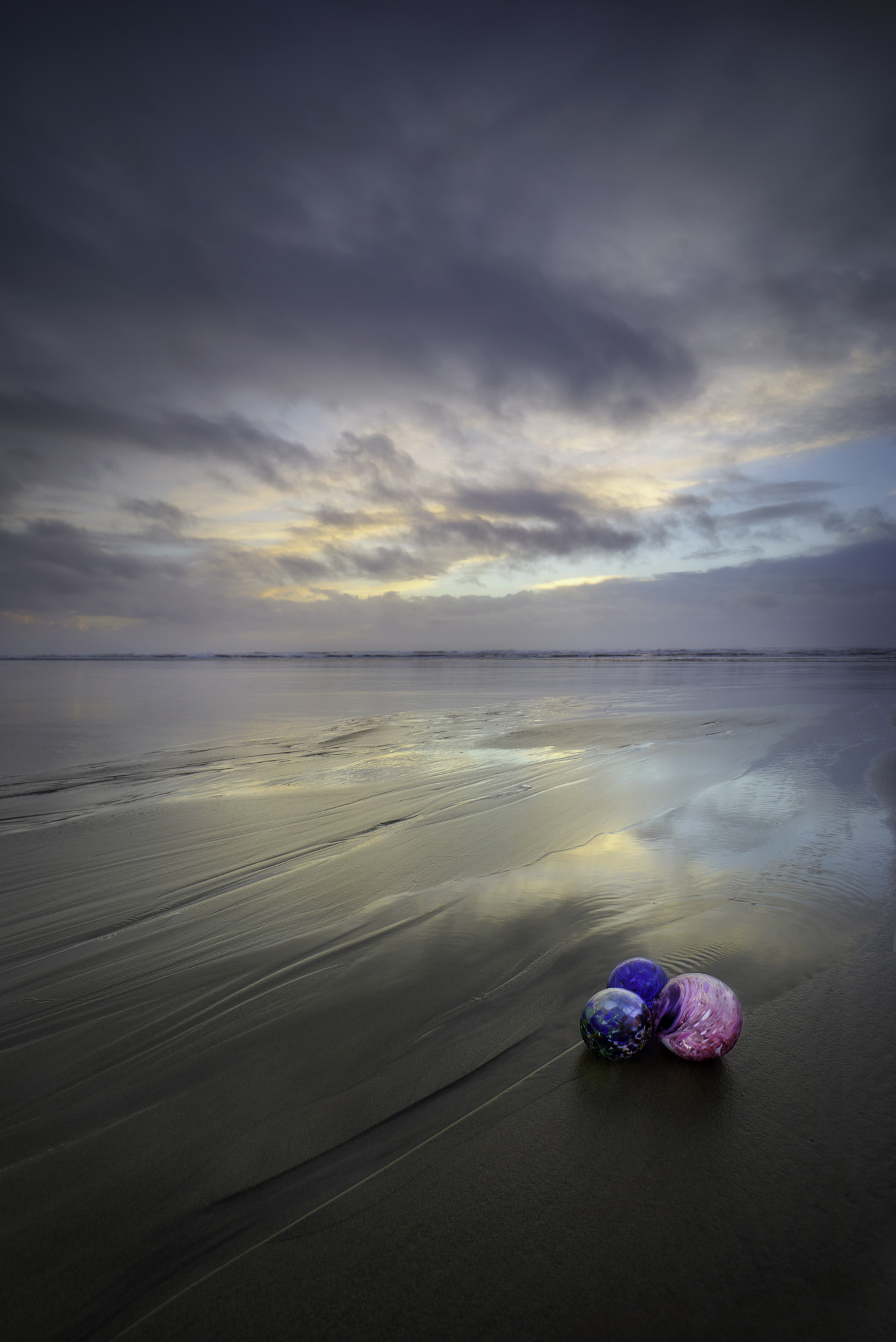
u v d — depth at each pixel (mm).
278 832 7168
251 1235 2088
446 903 5062
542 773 10422
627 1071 2916
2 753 12391
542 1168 2336
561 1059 3029
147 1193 2266
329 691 28875
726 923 4555
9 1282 1934
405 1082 2873
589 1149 2428
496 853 6352
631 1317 1791
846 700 22328
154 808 8281
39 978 3922
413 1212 2156
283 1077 2928
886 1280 1885
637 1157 2385
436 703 22703
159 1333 1776
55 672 49000
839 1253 1977
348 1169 2359
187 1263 1995
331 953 4203
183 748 12977
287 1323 1796
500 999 3600
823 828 6938
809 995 3561
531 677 40781
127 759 11773
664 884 5379
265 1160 2416
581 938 4367
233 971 3982
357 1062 3029
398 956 4148
